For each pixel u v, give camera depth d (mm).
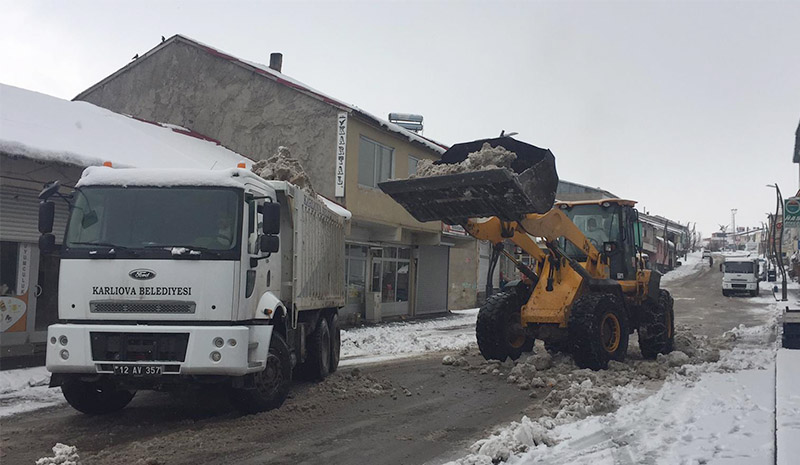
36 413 8148
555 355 12047
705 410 7598
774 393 8406
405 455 6363
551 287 11469
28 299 11766
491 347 11797
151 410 8344
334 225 11562
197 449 6477
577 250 12062
